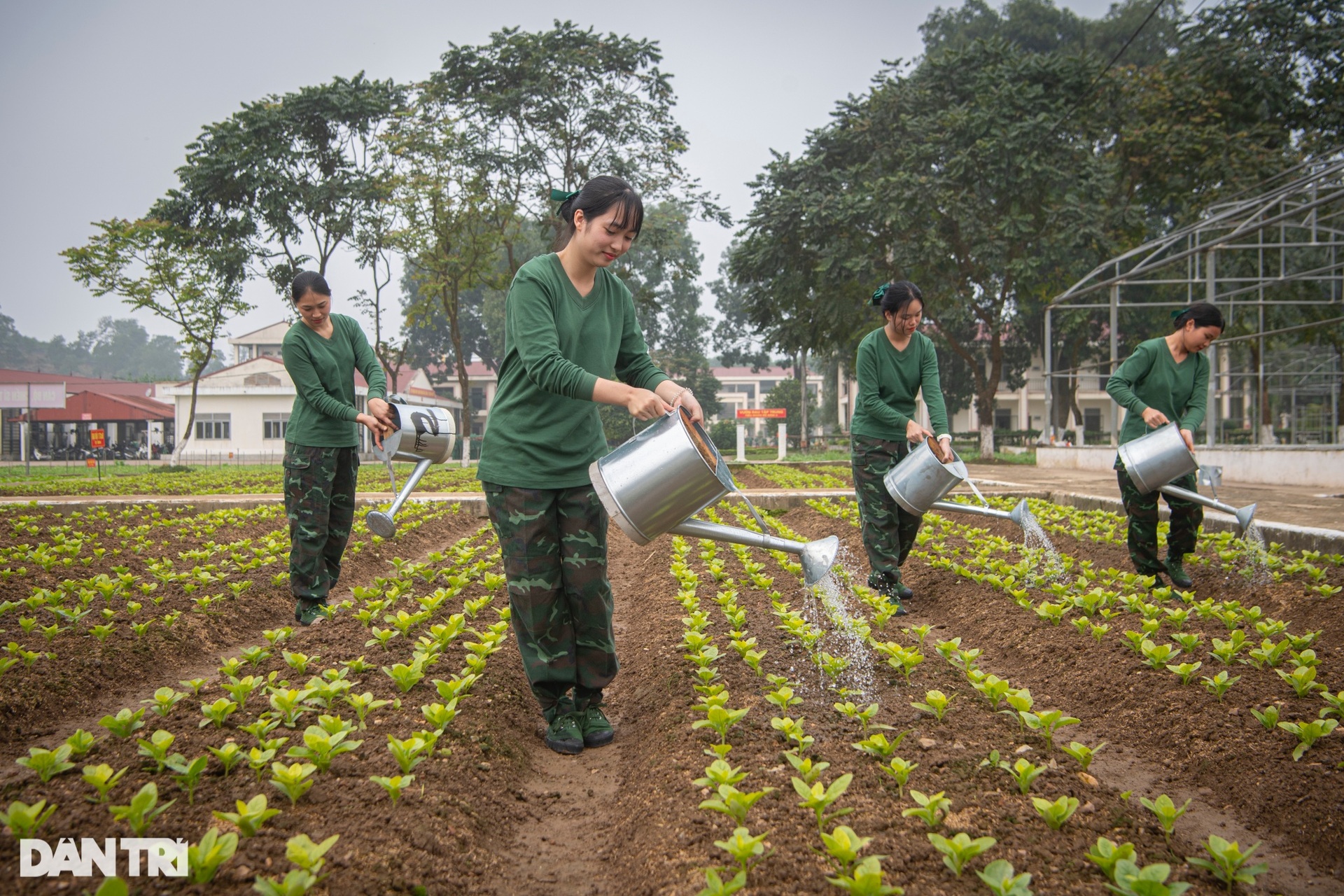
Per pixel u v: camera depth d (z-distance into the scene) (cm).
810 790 224
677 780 265
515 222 2864
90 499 1091
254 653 354
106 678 386
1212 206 1955
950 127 2294
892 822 232
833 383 6203
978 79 2406
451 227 2739
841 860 196
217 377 4138
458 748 290
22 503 1009
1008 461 2666
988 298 2705
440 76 2667
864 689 352
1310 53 2697
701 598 538
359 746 264
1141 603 477
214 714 283
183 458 4009
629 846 243
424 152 2627
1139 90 2672
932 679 370
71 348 14762
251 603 538
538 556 315
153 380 7731
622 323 340
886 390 550
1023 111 2252
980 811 240
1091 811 246
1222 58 2650
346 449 509
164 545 746
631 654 455
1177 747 315
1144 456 529
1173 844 235
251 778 248
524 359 298
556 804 284
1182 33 2811
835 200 2336
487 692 358
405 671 328
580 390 290
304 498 493
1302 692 326
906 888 200
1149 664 377
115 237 2606
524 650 325
